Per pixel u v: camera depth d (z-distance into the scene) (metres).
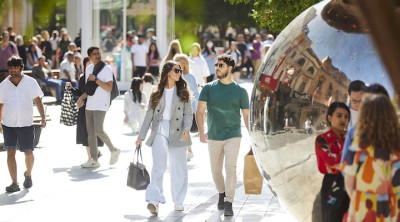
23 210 14.03
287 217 12.91
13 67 15.79
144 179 13.37
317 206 8.16
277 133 8.48
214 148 12.98
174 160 13.56
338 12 7.92
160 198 13.28
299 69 8.15
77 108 19.69
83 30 39.00
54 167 19.00
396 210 7.09
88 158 19.30
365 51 7.51
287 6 13.92
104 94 18.44
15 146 16.02
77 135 19.16
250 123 9.25
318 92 7.86
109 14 39.59
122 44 40.22
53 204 14.56
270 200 14.54
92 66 18.48
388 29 2.60
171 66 13.23
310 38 8.09
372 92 7.32
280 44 8.62
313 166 8.05
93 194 15.53
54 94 35.41
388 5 2.58
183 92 13.30
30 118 16.03
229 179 12.92
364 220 6.99
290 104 8.24
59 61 39.59
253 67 49.69
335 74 7.68
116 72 40.44
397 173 7.01
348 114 7.59
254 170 11.79
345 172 7.08
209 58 35.25
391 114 6.85
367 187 6.93
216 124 12.82
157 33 39.66
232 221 12.64
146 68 39.78
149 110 13.41
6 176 17.88
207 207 14.00
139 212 13.73
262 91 8.77
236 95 12.66
